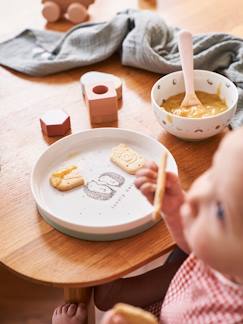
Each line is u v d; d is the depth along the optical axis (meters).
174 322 0.91
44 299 1.49
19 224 0.96
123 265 0.89
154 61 1.27
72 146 1.09
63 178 1.01
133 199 0.98
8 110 1.22
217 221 0.67
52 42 1.43
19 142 1.13
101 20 1.50
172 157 1.03
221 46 1.27
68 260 0.90
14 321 1.45
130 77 1.31
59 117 1.15
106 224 0.93
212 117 1.04
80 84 1.28
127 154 1.06
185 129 1.06
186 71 1.12
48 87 1.29
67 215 0.95
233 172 0.65
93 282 0.88
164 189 0.81
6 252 0.92
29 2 1.61
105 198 0.99
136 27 1.32
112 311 0.72
